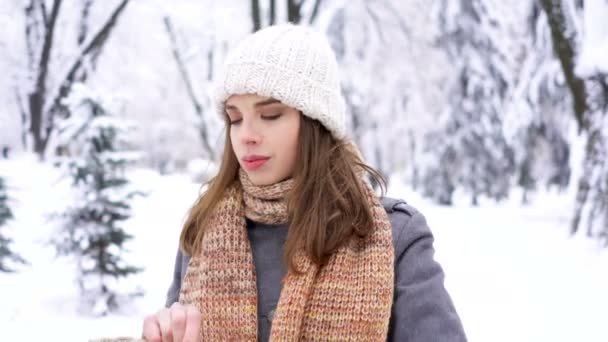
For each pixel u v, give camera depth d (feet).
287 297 3.80
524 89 43.47
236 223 4.23
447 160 49.39
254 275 4.13
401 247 4.11
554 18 29.07
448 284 21.02
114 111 18.26
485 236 30.71
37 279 19.99
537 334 15.75
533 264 23.80
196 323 3.74
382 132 56.24
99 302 17.01
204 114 52.54
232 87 4.05
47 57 54.75
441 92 53.88
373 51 51.83
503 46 48.44
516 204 49.62
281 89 3.97
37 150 54.70
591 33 27.25
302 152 4.09
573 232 28.55
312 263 3.88
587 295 19.06
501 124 49.01
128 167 18.44
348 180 4.07
